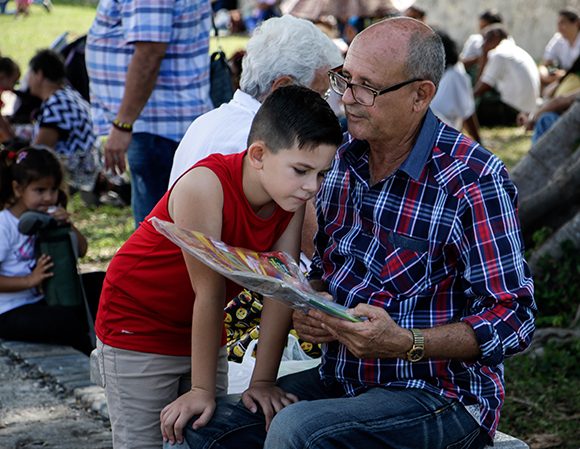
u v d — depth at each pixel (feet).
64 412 16.11
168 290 10.01
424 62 9.64
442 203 9.70
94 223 30.60
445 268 9.80
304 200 9.32
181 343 10.34
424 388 9.71
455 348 9.36
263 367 10.21
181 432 9.74
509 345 9.44
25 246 19.21
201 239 9.09
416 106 9.77
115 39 18.31
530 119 32.40
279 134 9.05
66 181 21.88
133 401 10.36
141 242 10.02
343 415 9.26
